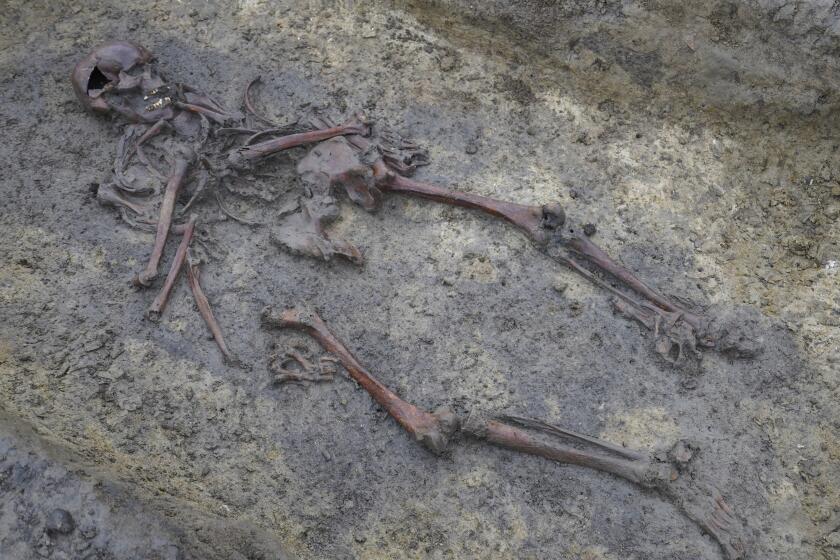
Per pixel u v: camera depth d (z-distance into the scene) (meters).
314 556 2.36
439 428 2.43
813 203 2.77
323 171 2.70
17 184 2.69
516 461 2.46
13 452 2.20
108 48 2.73
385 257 2.67
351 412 2.49
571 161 2.82
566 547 2.38
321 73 2.90
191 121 2.76
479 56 2.94
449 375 2.54
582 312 2.61
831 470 2.46
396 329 2.58
